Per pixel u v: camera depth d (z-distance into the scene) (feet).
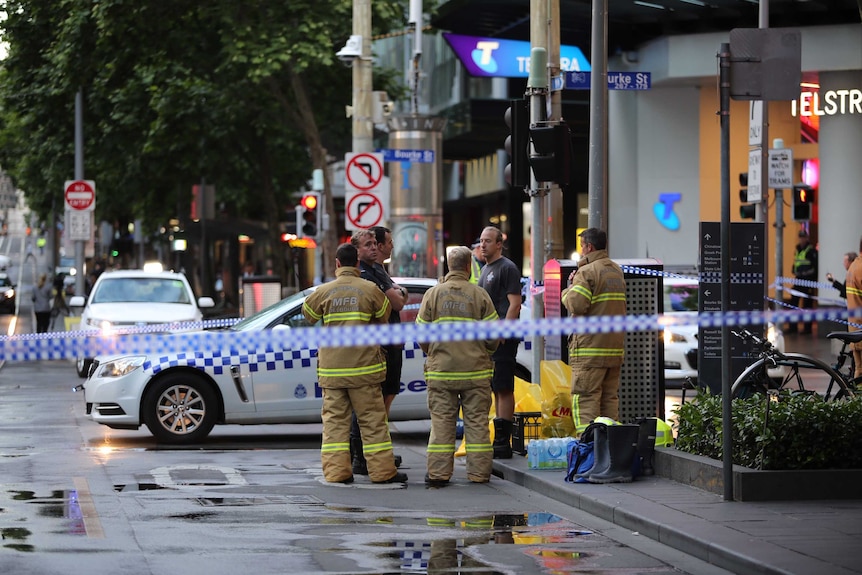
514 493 99.86
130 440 134.00
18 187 421.59
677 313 184.75
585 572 70.18
